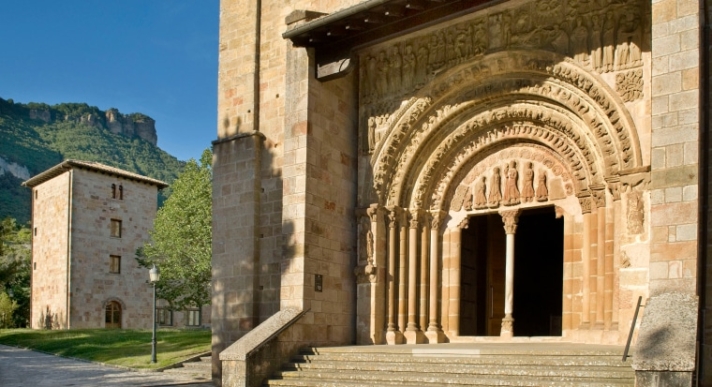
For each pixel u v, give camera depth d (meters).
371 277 20.33
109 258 62.41
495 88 19.09
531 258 30.59
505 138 19.55
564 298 18.17
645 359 11.17
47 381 23.06
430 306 20.38
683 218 13.11
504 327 19.22
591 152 17.38
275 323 18.12
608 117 16.64
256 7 23.20
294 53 20.59
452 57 19.62
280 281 21.03
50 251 62.09
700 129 13.46
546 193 18.86
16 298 69.75
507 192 19.59
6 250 48.31
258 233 21.95
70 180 60.09
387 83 21.00
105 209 62.59
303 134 19.86
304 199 19.44
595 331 16.80
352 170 21.33
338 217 20.59
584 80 17.11
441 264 20.69
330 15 18.86
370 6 18.06
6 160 141.00
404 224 20.64
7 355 36.38
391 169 20.80
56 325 59.69
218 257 22.59
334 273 20.12
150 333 41.78
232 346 17.11
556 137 18.48
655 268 13.27
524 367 14.11
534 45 18.23
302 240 19.27
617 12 16.86
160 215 48.16
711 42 14.02
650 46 16.19
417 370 15.42
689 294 12.73
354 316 20.58
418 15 19.22
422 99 20.03
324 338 19.39
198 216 45.09
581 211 18.05
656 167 13.56
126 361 29.84
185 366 27.28
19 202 131.00
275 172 21.98
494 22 18.88
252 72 22.92
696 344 11.79
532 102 18.70
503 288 25.75
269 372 17.30
